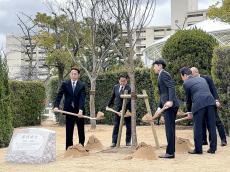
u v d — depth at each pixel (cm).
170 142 845
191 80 924
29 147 819
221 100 1300
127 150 965
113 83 2164
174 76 1589
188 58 1579
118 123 1082
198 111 901
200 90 909
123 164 777
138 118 2022
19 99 2073
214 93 1027
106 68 2862
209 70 1590
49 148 831
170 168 727
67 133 966
